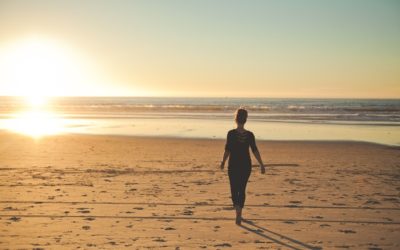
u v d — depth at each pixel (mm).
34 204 7992
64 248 5438
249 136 6645
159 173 11797
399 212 7594
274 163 14055
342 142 20312
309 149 17922
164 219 6980
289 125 30641
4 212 7367
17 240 5770
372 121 34719
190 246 5562
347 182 10641
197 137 22516
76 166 12953
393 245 5699
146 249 5418
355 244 5723
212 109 58500
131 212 7430
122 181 10539
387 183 10539
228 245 5617
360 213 7504
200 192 9234
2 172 11758
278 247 5555
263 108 60875
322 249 5496
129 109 58531
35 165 13102
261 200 8508
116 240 5809
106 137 22156
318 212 7555
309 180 10906
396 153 16906
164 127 28734
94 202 8188
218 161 14242
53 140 20656
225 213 7418
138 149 17500
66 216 7121
